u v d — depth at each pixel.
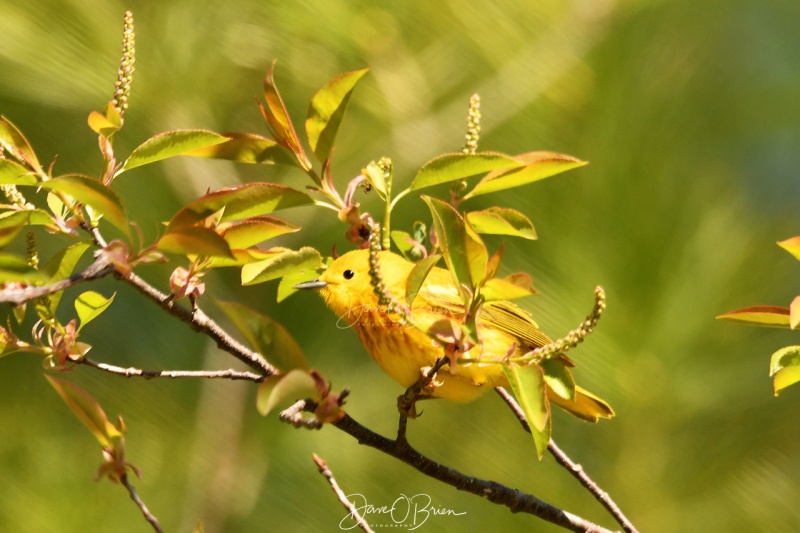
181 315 5.82
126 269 4.80
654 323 10.34
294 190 5.71
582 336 5.02
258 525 11.59
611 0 11.03
